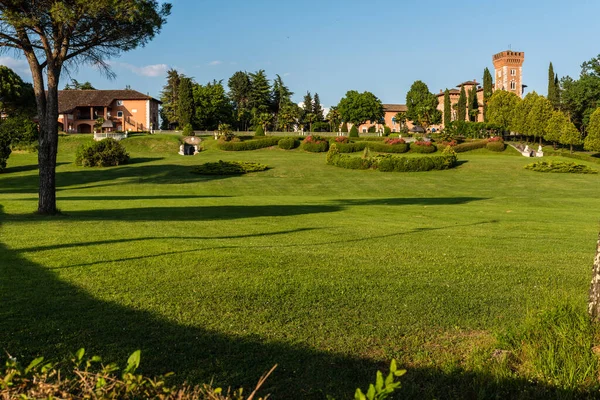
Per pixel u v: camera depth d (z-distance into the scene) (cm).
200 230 1215
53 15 1433
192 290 608
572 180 4056
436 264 816
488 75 11331
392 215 1830
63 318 498
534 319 457
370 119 10875
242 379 380
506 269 788
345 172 4497
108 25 1638
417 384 378
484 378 376
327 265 774
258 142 6062
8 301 546
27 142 5488
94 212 1723
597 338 417
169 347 434
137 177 4069
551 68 10131
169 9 1709
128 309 532
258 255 834
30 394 227
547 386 363
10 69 6125
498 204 2592
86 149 4550
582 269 806
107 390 234
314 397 358
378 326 502
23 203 1916
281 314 530
